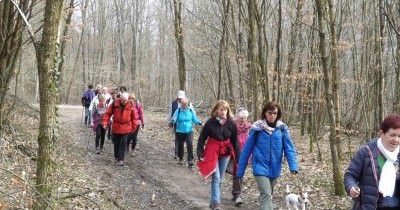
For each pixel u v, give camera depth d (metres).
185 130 11.53
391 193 3.92
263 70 12.99
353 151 14.39
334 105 9.22
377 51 13.80
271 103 6.57
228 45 16.88
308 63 17.02
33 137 10.84
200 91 37.03
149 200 8.30
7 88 8.94
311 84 16.34
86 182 8.56
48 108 4.77
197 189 9.41
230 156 8.02
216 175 7.72
